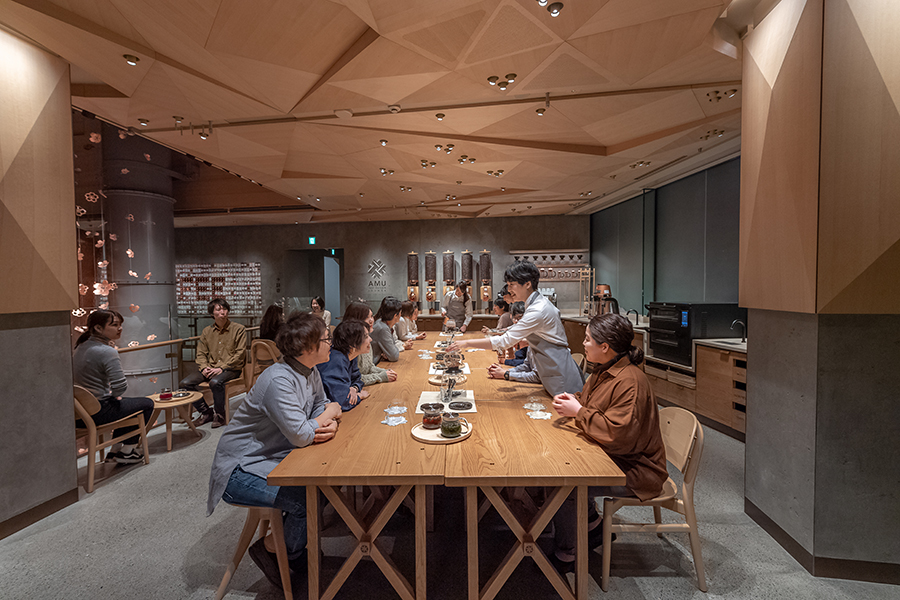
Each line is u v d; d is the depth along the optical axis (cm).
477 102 361
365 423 198
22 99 242
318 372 205
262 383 177
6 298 230
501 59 289
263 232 1070
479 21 246
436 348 432
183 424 432
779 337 221
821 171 187
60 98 267
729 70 308
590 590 183
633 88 338
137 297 601
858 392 189
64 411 262
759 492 238
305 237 1062
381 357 368
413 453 161
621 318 186
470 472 144
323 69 308
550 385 243
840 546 192
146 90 332
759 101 236
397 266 1039
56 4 230
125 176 598
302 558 187
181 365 576
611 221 872
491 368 283
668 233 654
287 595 171
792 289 206
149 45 275
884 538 189
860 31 177
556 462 152
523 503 224
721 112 383
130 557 210
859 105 179
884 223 178
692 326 440
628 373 177
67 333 266
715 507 258
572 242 982
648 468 177
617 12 238
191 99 350
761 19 236
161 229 631
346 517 155
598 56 286
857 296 184
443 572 194
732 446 363
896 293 180
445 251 992
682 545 219
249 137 438
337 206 842
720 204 541
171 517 249
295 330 182
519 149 479
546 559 155
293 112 379
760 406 237
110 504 265
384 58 286
